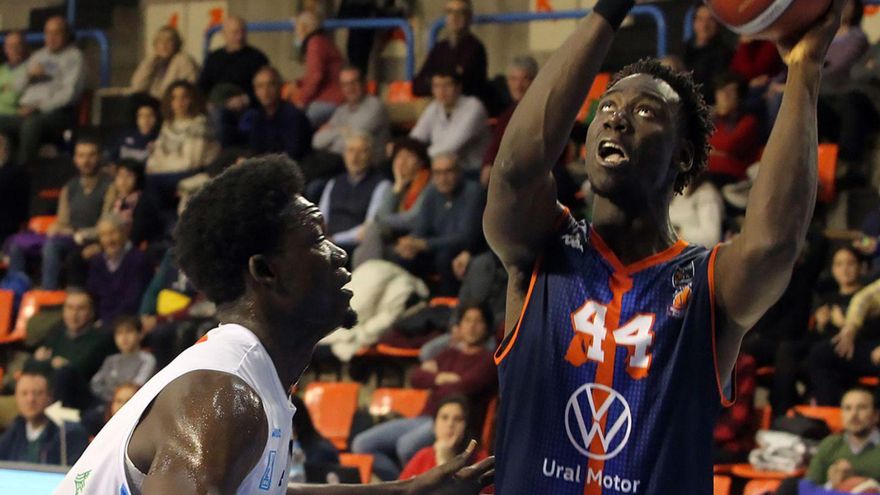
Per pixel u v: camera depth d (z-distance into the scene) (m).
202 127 10.89
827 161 9.62
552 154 2.70
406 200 9.61
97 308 10.04
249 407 2.39
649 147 2.73
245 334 2.55
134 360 9.09
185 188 10.65
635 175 2.74
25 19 14.99
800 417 7.51
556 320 2.77
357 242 9.45
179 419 2.34
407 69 11.86
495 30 12.66
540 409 2.74
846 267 8.13
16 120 12.65
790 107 2.63
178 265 2.67
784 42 2.72
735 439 7.53
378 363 9.09
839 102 9.74
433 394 7.81
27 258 11.46
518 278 2.91
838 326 7.98
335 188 9.78
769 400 7.96
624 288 2.76
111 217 10.15
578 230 2.85
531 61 9.85
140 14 14.41
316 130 11.27
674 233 2.91
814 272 8.29
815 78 2.65
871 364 7.68
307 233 2.61
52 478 5.04
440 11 12.72
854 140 9.69
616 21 2.70
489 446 7.60
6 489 4.77
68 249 10.86
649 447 2.66
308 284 2.60
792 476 7.20
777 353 7.96
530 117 2.69
